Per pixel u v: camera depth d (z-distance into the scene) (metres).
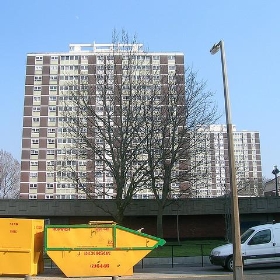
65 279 14.46
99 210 33.97
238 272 12.11
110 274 14.76
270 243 17.86
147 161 31.39
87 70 97.12
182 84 33.47
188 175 33.81
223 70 13.62
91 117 36.62
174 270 18.45
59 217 34.25
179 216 35.22
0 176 73.44
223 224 35.38
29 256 14.66
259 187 79.31
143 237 15.15
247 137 170.38
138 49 43.16
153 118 31.89
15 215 33.38
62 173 48.88
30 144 92.75
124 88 33.31
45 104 95.69
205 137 34.94
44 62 98.88
